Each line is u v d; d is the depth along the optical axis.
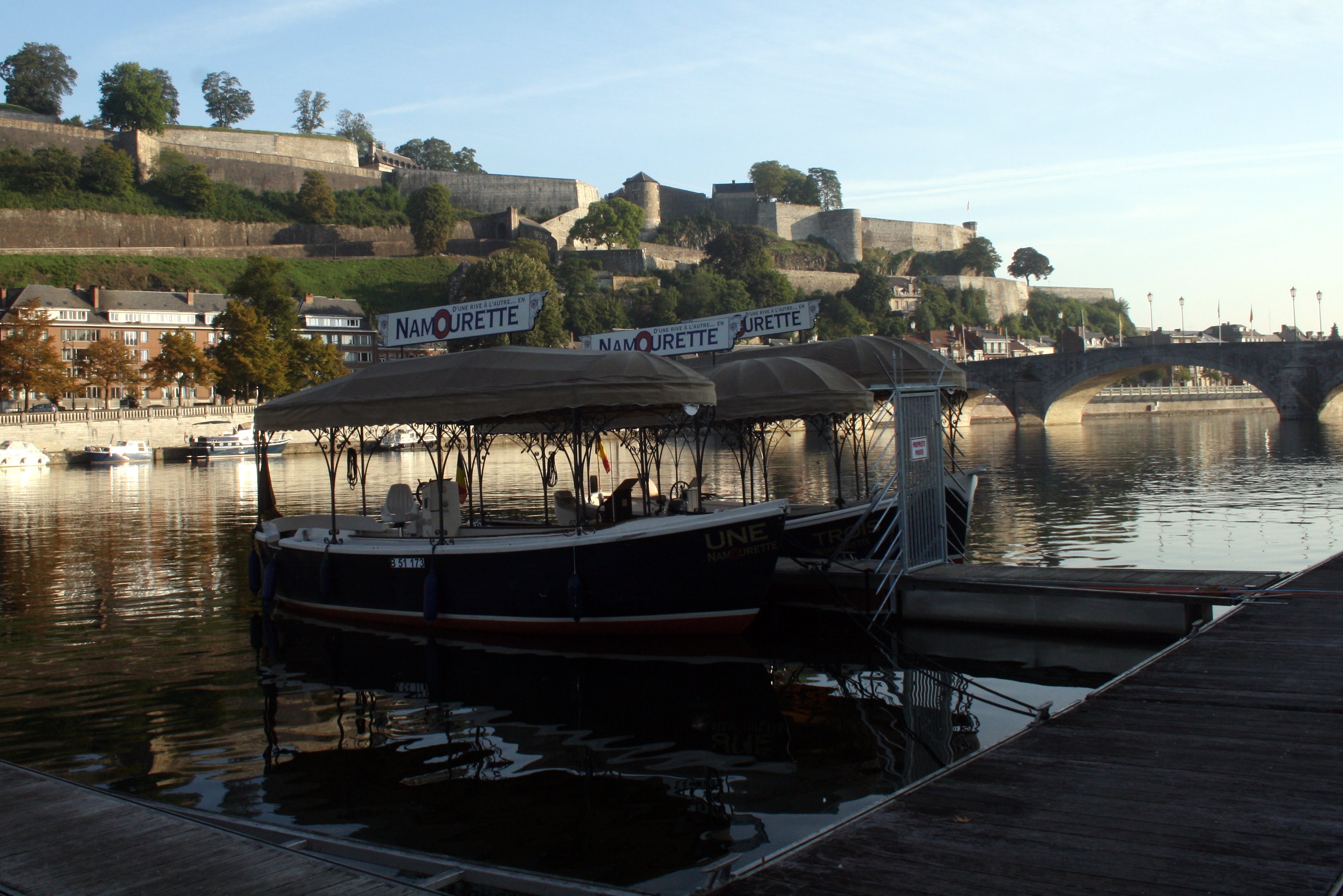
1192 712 8.97
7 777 8.67
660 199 163.62
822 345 22.70
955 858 6.04
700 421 19.84
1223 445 66.44
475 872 7.00
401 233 140.75
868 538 19.34
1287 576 15.81
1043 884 5.65
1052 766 7.66
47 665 15.12
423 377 16.41
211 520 35.47
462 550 16.38
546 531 17.69
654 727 11.82
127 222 123.31
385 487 49.25
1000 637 15.64
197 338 103.62
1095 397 130.38
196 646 16.28
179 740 11.49
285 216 137.50
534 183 151.00
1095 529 27.66
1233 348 89.50
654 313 126.94
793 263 161.88
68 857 6.87
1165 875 5.71
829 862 6.05
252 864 6.73
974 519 30.38
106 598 20.61
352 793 9.72
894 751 10.66
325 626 17.61
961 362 105.50
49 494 47.94
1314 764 7.48
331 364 92.81
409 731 11.79
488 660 15.09
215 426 83.44
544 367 15.64
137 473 64.12
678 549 15.33
